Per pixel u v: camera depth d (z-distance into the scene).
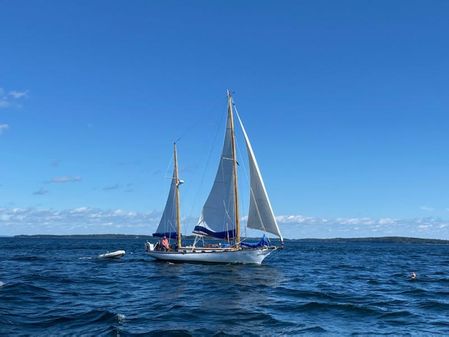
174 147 67.00
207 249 60.31
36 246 157.50
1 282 40.28
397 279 50.59
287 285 41.59
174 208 66.56
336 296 35.19
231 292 36.19
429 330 23.81
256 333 22.55
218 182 59.50
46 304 29.45
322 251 145.50
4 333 21.48
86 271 54.81
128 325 23.62
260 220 55.34
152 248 67.75
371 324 25.06
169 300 32.09
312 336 22.20
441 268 70.06
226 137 59.12
